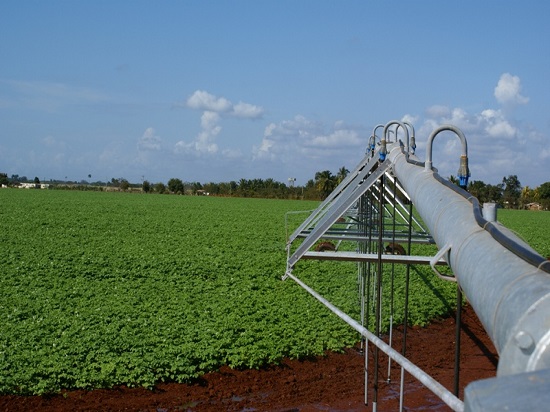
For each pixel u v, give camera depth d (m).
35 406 8.77
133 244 25.30
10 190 71.44
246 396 9.57
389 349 4.09
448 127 5.30
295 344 11.66
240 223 37.44
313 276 18.02
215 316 13.29
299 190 84.00
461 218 3.84
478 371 11.01
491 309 2.62
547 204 74.88
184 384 9.84
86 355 10.37
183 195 80.88
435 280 18.44
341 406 9.24
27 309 13.27
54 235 27.28
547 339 2.01
